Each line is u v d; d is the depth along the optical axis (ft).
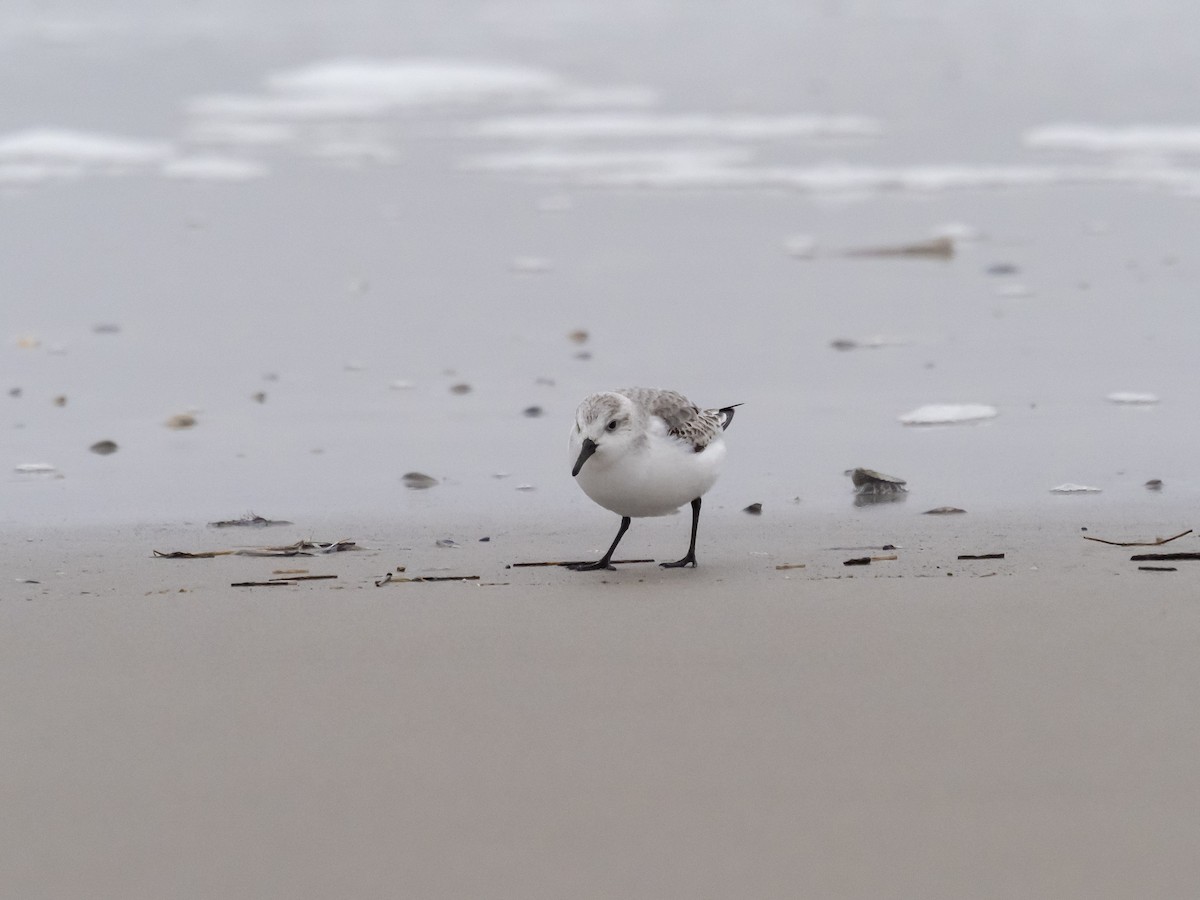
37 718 22.59
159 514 36.35
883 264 70.95
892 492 37.93
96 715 22.71
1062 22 176.35
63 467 40.91
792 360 53.26
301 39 174.91
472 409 47.26
